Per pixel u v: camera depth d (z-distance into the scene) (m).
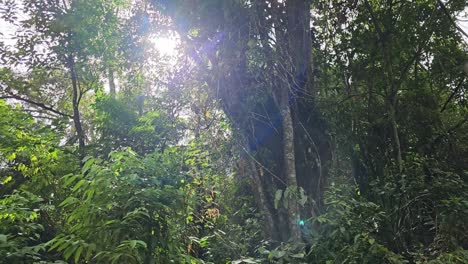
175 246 3.90
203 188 6.22
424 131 6.62
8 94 8.29
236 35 5.54
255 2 5.49
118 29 8.01
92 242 3.61
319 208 5.07
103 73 8.69
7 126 6.10
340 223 4.30
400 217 4.85
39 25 7.72
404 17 6.54
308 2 5.94
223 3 5.53
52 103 9.20
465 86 7.02
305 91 5.71
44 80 8.65
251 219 5.53
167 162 4.39
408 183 4.88
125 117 7.53
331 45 6.60
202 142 6.57
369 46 6.37
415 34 6.50
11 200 4.27
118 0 8.24
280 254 4.18
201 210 6.04
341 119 5.94
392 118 6.18
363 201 4.80
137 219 3.67
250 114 5.50
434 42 6.78
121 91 8.79
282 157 5.39
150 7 6.80
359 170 6.10
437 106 6.91
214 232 5.27
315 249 4.32
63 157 6.05
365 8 6.56
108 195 3.77
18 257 3.58
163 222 3.82
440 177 4.98
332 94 6.26
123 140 7.21
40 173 5.79
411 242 4.76
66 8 7.93
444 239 4.30
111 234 3.57
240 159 5.84
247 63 5.49
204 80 6.18
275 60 5.47
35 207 5.18
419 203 4.89
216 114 6.61
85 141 8.40
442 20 6.58
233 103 5.58
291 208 4.76
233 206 6.39
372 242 3.91
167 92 7.47
